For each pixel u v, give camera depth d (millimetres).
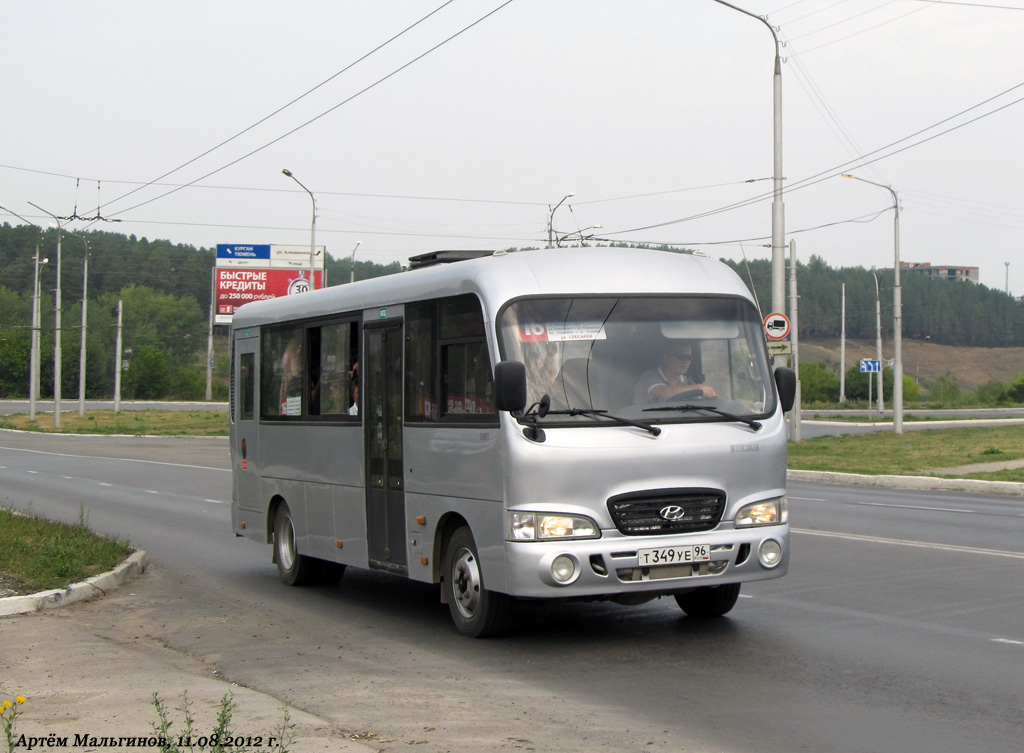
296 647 8602
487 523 8180
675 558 7895
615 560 7781
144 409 84188
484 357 8266
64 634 8945
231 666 7969
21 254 150000
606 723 6215
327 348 10914
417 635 8930
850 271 196500
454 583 8773
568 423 7918
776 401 8562
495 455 8039
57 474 29172
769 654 7867
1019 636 8328
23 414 72375
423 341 9156
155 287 156500
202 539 15805
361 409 10188
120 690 7004
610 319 8305
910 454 30547
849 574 11312
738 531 8141
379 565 9891
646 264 8688
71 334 114875
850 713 6344
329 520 10820
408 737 5984
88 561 12227
